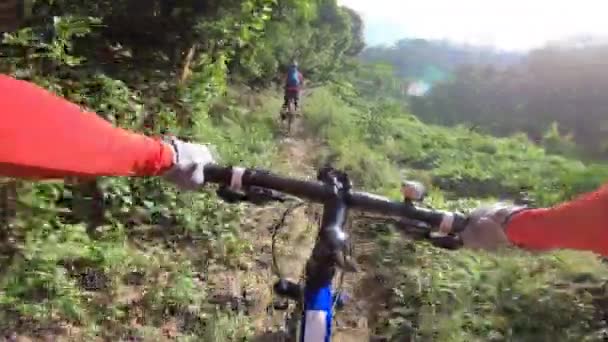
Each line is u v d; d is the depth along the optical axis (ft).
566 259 23.66
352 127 54.54
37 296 16.89
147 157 4.09
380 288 21.47
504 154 54.85
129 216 23.00
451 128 86.33
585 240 3.81
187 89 32.32
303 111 59.26
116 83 25.76
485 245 4.98
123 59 34.37
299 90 54.03
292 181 5.82
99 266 19.16
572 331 18.90
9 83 3.01
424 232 5.72
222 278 20.68
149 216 23.13
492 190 41.16
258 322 18.26
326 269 6.20
